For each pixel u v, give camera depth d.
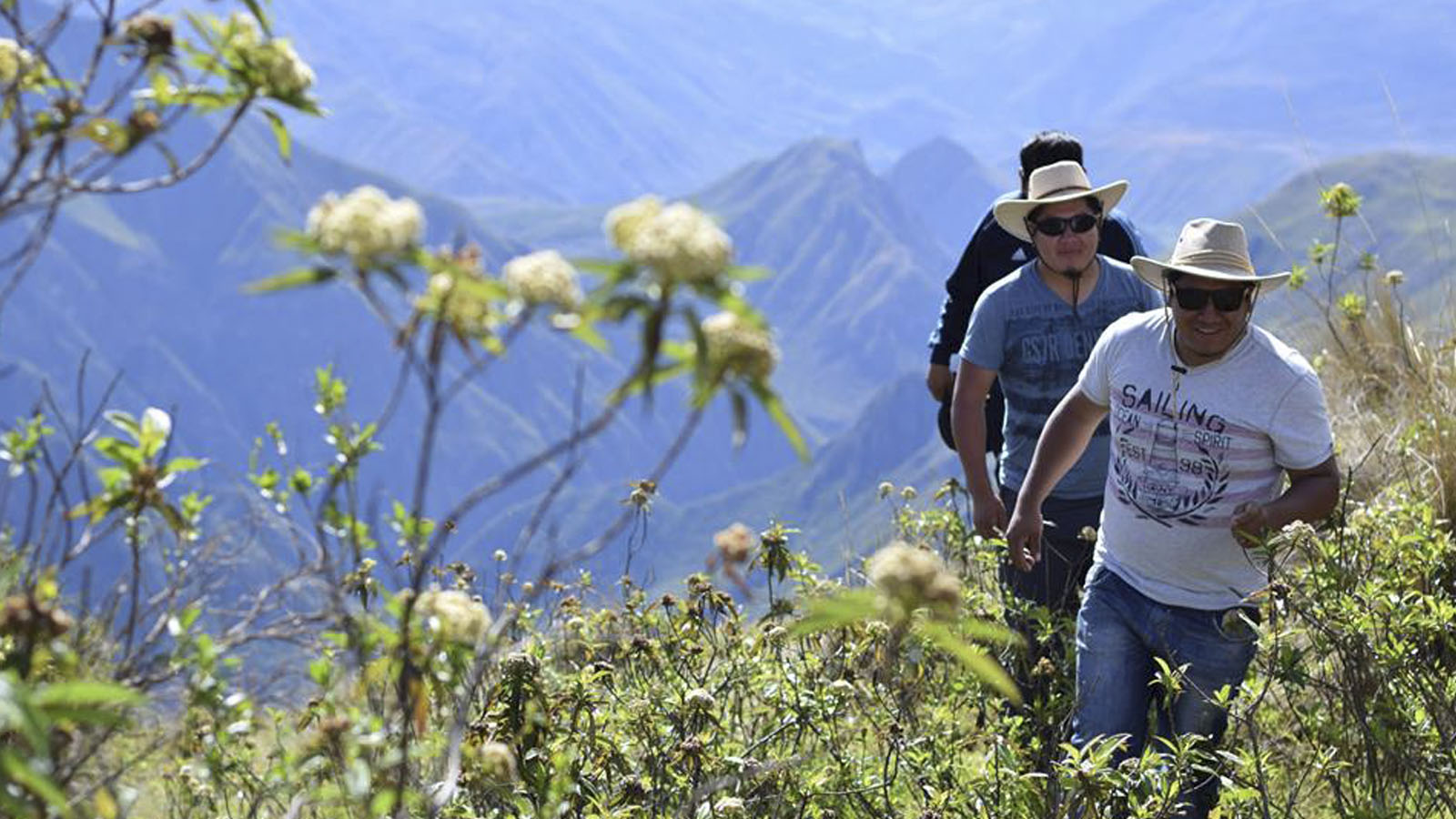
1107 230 6.94
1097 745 5.31
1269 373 5.26
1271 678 4.61
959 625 1.87
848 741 5.18
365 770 2.26
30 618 1.95
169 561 2.21
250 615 2.19
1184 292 5.27
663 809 4.39
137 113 2.01
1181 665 5.36
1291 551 4.89
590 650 5.09
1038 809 4.71
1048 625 5.79
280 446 2.23
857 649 4.84
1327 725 4.80
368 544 2.19
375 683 2.61
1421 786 4.50
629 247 1.58
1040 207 6.47
